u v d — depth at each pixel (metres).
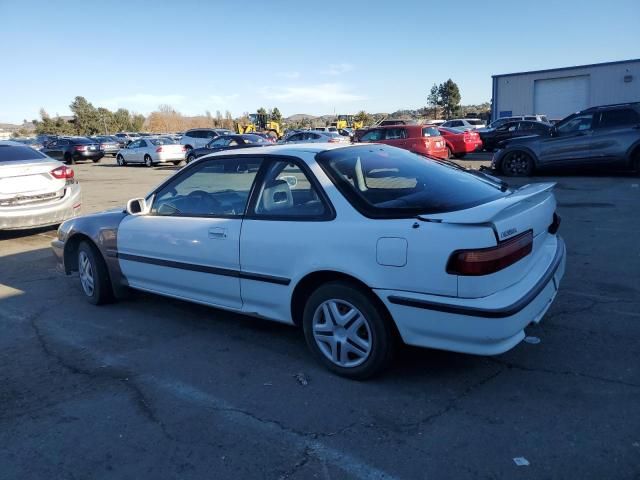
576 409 3.13
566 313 4.55
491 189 3.95
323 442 2.94
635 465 2.62
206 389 3.58
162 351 4.21
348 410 3.24
